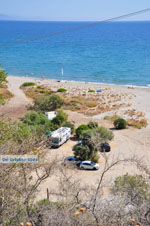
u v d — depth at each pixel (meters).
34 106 44.53
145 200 7.32
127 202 7.11
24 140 8.24
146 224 6.20
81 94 59.94
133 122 38.38
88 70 104.38
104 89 66.81
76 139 31.83
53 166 7.95
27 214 7.05
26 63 120.31
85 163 22.72
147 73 97.94
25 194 7.02
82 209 5.75
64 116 36.62
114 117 41.16
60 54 150.62
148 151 27.86
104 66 112.44
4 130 10.51
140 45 196.88
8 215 6.72
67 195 7.51
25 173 7.43
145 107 48.84
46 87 67.88
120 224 6.18
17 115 40.72
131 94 60.16
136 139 31.75
